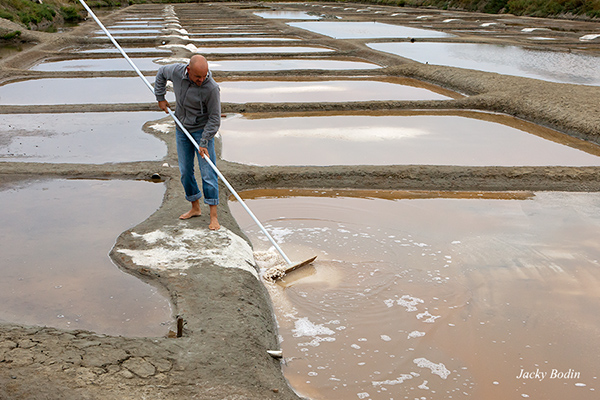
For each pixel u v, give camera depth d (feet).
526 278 14.93
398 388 10.75
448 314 13.23
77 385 8.83
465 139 28.50
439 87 43.80
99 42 67.00
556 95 35.06
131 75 45.78
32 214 17.35
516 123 32.58
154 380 9.37
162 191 19.67
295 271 14.96
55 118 30.73
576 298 14.05
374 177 21.94
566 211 19.70
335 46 65.67
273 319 12.75
